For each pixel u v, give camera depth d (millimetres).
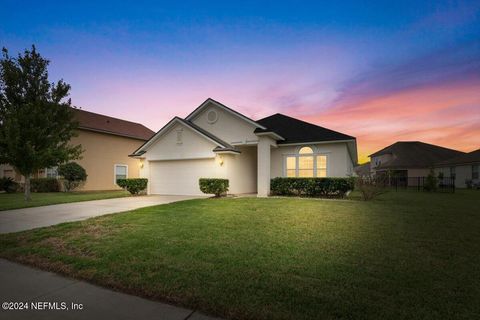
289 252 4793
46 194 16922
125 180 15703
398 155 35312
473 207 10484
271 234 6047
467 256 4621
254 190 18688
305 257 4535
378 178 12992
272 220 7496
